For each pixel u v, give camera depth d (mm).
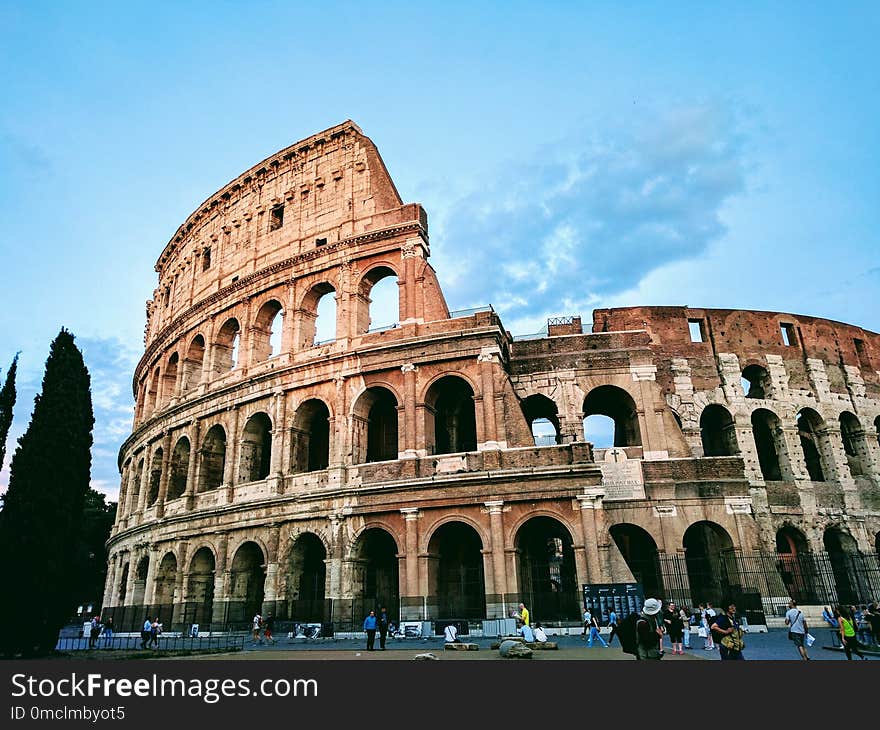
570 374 52719
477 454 45000
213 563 55469
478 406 46312
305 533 48031
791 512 55000
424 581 43094
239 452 54625
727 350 59500
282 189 63406
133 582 62000
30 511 38625
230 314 62125
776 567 48531
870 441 61344
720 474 49719
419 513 44625
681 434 51219
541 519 47531
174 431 62938
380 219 55469
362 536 46688
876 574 54281
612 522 48719
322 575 52062
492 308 49156
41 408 41219
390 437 52750
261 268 59469
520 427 45500
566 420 51281
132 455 72750
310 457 56062
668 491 49188
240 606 50688
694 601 49250
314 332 57188
